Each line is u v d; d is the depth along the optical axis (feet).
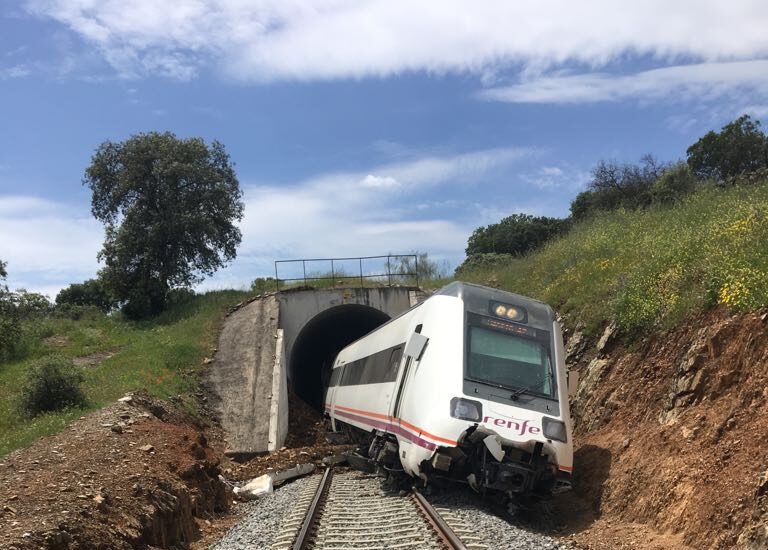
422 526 28.89
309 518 30.50
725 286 33.32
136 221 110.83
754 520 22.62
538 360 36.99
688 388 32.17
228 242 116.78
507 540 26.94
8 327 84.07
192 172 111.14
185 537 34.01
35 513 25.64
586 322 50.24
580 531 31.58
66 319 106.52
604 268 57.52
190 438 48.16
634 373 39.29
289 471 53.21
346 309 99.96
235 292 107.96
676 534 26.50
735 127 124.36
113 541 26.48
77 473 32.12
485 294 39.17
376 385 50.96
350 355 71.67
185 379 72.49
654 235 59.82
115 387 61.77
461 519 29.91
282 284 106.32
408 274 101.30
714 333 32.01
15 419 52.19
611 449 35.96
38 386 53.88
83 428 43.83
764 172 78.54
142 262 112.47
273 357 79.51
